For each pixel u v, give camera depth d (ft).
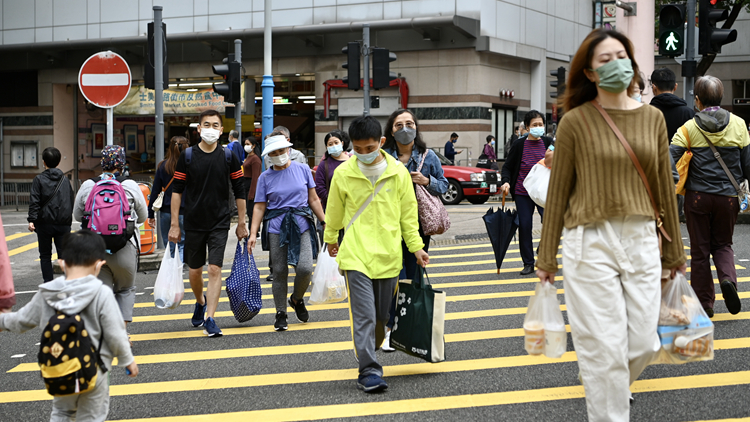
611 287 11.46
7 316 12.12
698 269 21.02
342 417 14.98
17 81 104.32
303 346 20.99
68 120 102.63
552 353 12.30
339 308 26.37
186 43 94.63
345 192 17.10
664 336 12.12
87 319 12.03
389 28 83.76
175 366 19.38
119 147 21.30
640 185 11.66
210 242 22.98
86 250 12.18
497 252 30.53
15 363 20.35
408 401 15.76
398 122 19.94
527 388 16.31
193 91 95.14
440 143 85.61
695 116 20.58
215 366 19.25
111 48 95.71
